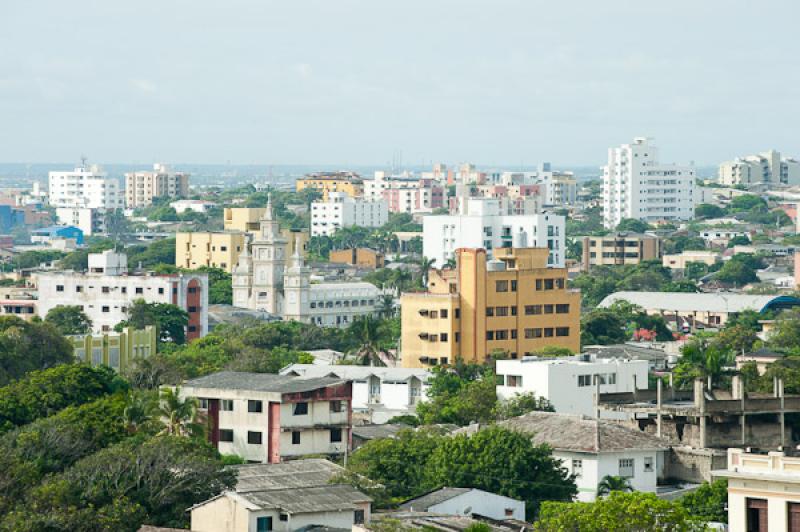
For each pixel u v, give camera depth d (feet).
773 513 606.55
